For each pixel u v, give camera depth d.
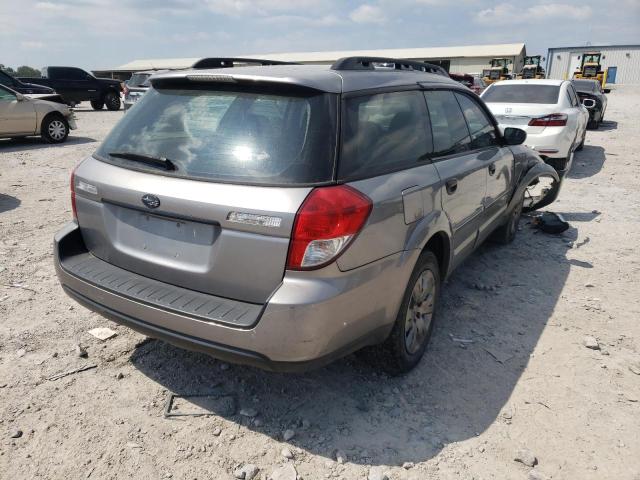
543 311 4.26
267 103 2.66
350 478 2.49
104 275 2.88
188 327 2.50
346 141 2.60
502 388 3.21
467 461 2.62
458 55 70.88
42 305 4.09
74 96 24.28
